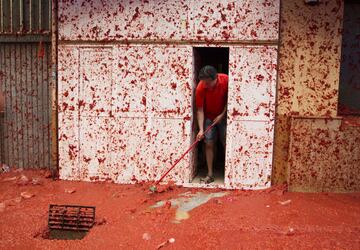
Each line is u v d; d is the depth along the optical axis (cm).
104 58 552
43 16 602
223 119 564
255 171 537
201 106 546
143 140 554
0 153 640
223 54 734
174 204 487
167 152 551
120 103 554
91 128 564
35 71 617
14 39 609
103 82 555
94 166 570
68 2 550
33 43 612
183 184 551
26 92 623
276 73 519
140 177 560
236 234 402
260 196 510
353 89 582
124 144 559
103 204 490
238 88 528
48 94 617
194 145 579
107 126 560
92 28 549
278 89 524
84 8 548
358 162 514
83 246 385
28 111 626
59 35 556
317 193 520
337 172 518
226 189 543
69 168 576
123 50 546
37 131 627
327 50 511
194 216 451
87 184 562
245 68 524
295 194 516
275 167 536
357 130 509
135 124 554
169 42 536
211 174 564
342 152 514
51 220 438
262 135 530
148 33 539
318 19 507
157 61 541
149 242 390
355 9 570
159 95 545
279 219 438
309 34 511
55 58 564
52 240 400
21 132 632
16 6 609
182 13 530
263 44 518
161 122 548
